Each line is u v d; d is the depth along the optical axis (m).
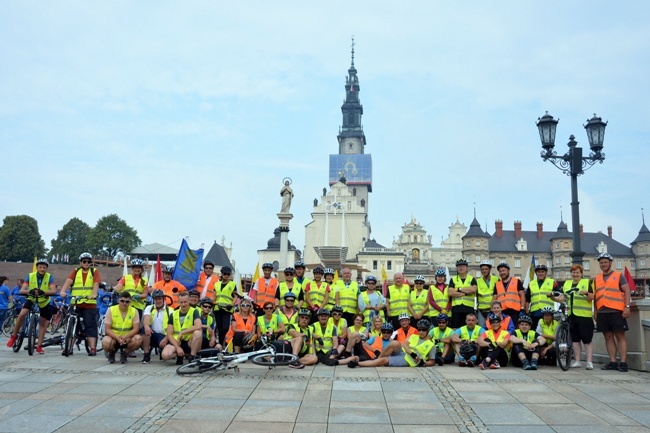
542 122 16.00
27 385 9.23
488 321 12.30
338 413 7.76
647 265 106.88
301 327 12.48
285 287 14.52
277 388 9.30
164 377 10.11
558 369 11.73
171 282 14.55
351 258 99.56
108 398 8.45
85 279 12.97
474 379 10.29
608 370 11.61
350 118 156.75
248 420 7.40
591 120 15.80
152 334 12.24
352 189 106.94
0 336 18.55
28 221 86.69
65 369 10.73
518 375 10.78
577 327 12.08
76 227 106.38
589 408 8.12
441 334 12.72
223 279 14.17
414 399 8.60
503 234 111.25
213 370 10.75
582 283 12.21
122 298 11.75
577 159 15.59
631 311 11.97
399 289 14.68
